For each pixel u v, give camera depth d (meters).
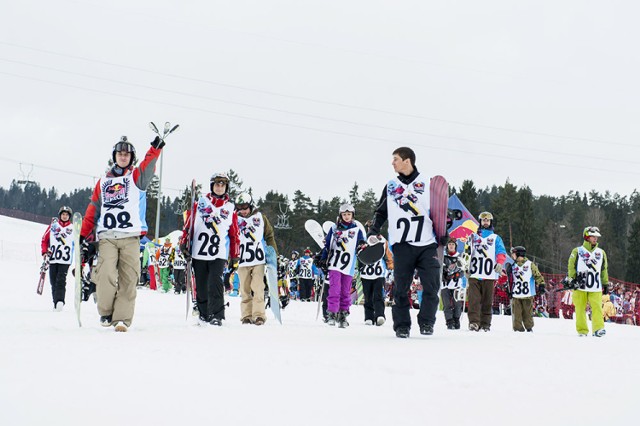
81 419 2.68
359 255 7.86
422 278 7.07
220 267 8.78
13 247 45.44
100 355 4.48
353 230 10.71
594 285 11.33
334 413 2.90
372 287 12.12
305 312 15.62
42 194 148.38
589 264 11.36
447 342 6.29
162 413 2.81
